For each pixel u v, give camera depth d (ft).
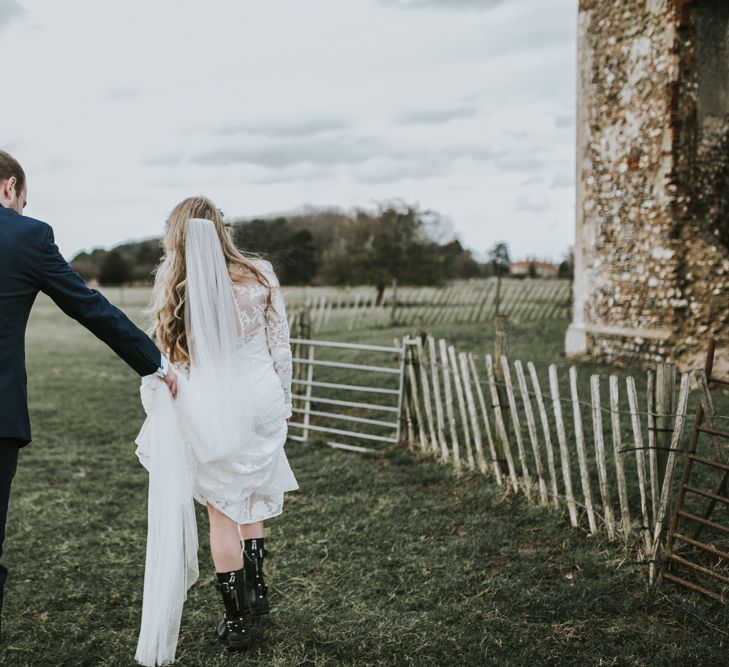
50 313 112.16
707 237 28.12
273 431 9.98
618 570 11.76
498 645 9.70
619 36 30.35
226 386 9.49
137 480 18.81
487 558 12.66
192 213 9.75
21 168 8.95
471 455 17.60
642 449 12.12
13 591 12.04
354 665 9.38
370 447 21.07
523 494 15.65
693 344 28.35
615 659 9.23
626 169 30.63
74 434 24.50
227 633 9.80
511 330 50.39
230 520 9.82
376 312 65.67
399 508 15.44
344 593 11.57
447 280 100.27
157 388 9.40
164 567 9.14
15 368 8.28
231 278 9.75
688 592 10.93
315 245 135.03
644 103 29.25
